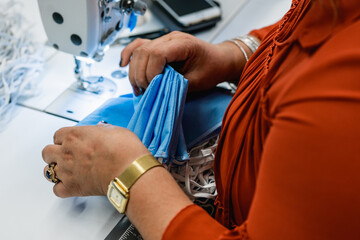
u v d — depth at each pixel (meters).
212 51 0.75
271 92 0.40
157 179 0.49
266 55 0.53
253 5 1.14
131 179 0.49
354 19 0.34
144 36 1.00
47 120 0.79
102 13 0.68
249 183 0.50
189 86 0.74
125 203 0.49
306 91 0.32
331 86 0.31
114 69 0.93
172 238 0.44
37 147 0.73
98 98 0.84
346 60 0.31
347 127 0.30
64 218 0.62
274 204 0.35
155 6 1.04
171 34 0.74
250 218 0.39
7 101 0.78
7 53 0.86
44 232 0.60
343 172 0.30
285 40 0.50
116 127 0.56
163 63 0.67
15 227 0.61
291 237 0.35
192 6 1.03
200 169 0.67
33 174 0.68
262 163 0.36
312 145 0.31
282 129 0.33
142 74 0.68
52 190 0.66
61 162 0.58
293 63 0.40
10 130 0.76
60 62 0.94
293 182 0.33
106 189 0.53
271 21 1.08
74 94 0.85
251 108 0.48
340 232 0.33
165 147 0.59
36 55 0.89
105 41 0.74
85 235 0.60
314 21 0.38
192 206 0.47
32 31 0.95
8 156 0.71
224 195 0.55
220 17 1.04
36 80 0.87
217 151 0.57
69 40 0.71
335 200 0.31
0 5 0.93
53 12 0.67
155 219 0.47
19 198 0.64
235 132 0.52
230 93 0.79
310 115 0.31
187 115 0.71
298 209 0.33
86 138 0.55
